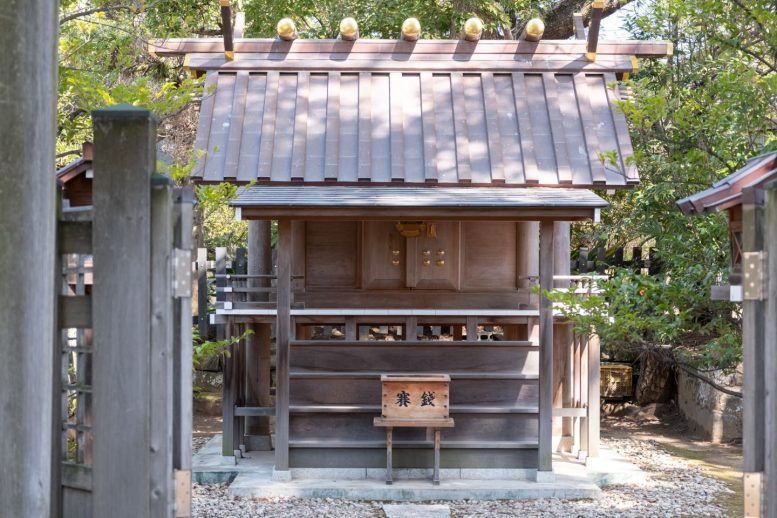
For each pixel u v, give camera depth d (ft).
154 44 30.12
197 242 44.80
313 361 27.20
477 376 26.91
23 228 11.17
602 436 36.24
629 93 30.55
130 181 12.16
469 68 31.30
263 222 31.30
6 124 11.07
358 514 23.30
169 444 12.36
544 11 47.62
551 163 28.76
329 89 30.83
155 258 12.34
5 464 11.03
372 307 29.32
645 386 40.96
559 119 29.89
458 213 25.12
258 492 25.22
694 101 23.34
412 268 29.37
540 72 31.27
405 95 30.81
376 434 26.84
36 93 11.27
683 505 24.38
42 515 11.29
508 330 32.73
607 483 27.17
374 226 29.43
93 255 12.17
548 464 25.90
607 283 20.58
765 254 12.21
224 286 28.22
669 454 32.32
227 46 30.94
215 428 37.81
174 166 20.06
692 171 21.65
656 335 21.58
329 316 28.86
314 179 28.25
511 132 29.55
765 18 19.98
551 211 25.00
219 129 29.68
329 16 47.32
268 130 29.55
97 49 27.04
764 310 12.28
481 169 28.55
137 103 21.01
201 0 41.24
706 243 23.82
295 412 26.78
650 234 36.11
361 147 29.07
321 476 26.58
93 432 12.12
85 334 13.76
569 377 30.30
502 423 26.84
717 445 34.32
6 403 11.05
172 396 12.75
